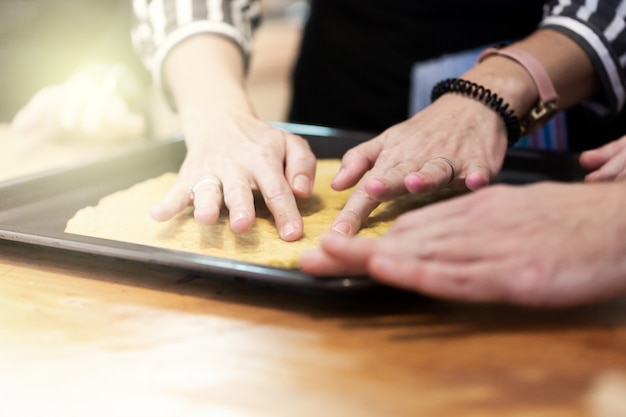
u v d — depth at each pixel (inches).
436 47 38.9
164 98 35.4
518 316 22.3
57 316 22.6
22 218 27.8
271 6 96.3
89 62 44.9
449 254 21.3
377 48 40.2
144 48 35.9
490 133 27.7
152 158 32.3
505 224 21.7
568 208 21.9
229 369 20.4
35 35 46.3
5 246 26.3
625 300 23.0
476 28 38.2
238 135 28.4
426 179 24.6
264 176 26.5
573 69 29.8
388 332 21.7
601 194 22.2
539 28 31.3
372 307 22.8
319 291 23.1
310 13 43.5
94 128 38.6
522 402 19.4
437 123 27.6
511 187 22.5
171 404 19.4
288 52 88.7
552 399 19.5
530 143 36.7
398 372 20.3
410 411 19.2
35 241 24.4
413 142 26.9
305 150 27.9
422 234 21.6
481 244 21.4
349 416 19.0
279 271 22.1
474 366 20.5
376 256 21.2
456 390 19.7
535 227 21.6
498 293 21.3
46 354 21.1
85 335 21.7
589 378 20.1
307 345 21.2
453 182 26.2
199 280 24.3
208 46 33.8
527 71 29.2
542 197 22.1
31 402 19.6
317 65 43.0
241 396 19.6
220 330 21.9
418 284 21.0
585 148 37.9
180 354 21.0
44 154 37.2
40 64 46.9
